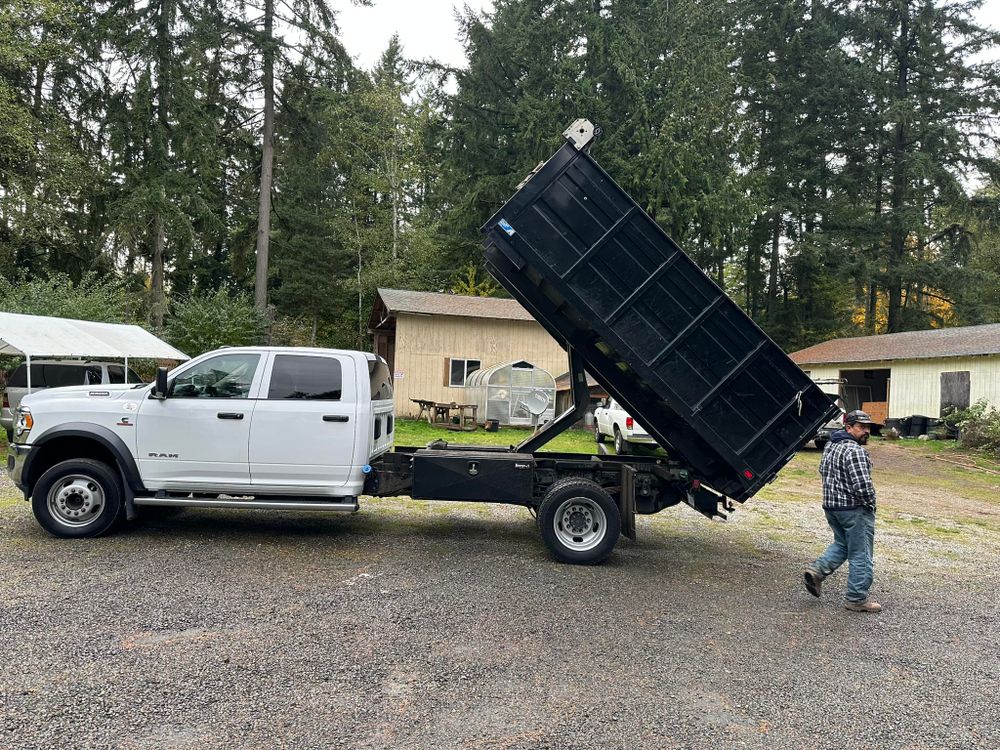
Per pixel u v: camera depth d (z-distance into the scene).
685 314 5.98
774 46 34.41
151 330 21.50
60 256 24.11
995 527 9.00
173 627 4.29
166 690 3.44
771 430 5.99
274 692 3.48
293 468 6.34
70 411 6.30
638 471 6.96
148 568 5.51
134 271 28.25
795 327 36.16
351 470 6.36
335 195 35.66
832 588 5.92
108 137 24.17
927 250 38.22
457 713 3.35
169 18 23.69
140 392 6.45
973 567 6.85
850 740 3.27
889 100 33.28
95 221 24.69
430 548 6.67
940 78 33.38
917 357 21.80
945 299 35.06
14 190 20.11
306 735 3.07
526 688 3.66
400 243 34.47
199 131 24.39
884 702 3.70
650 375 5.93
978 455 17.20
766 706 3.60
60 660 3.74
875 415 24.39
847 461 5.32
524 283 6.94
